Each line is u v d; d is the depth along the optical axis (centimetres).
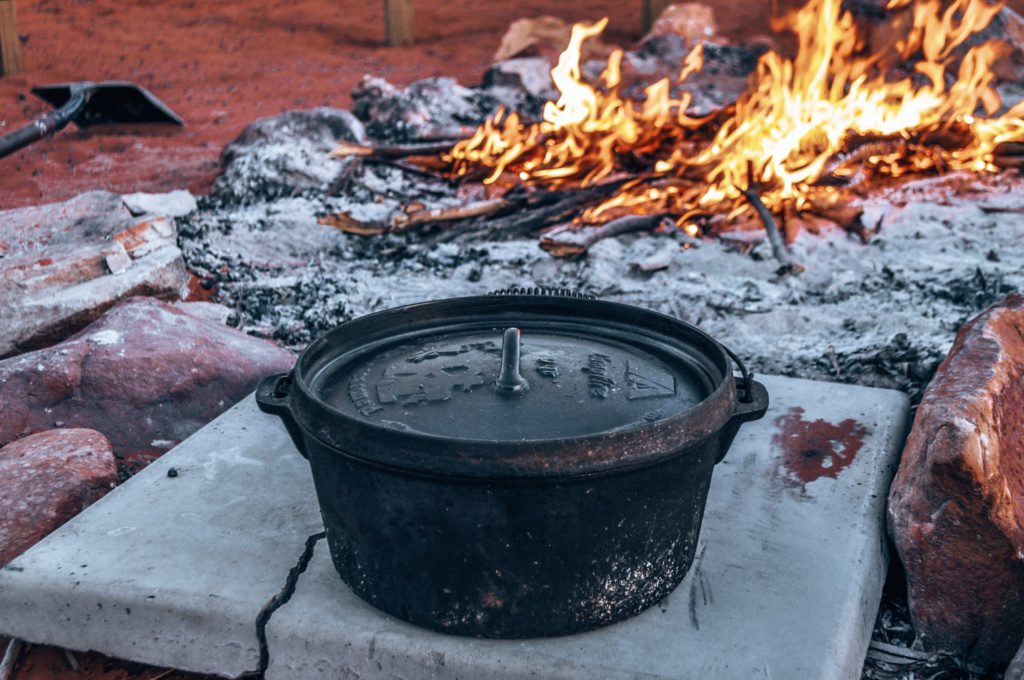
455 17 1320
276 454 299
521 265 509
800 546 252
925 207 574
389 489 200
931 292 457
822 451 298
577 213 566
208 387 353
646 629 220
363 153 661
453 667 213
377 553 213
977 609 239
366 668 220
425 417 213
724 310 447
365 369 239
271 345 387
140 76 1042
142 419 344
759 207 531
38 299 399
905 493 249
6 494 284
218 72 1070
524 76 947
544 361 239
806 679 207
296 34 1238
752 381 220
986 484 224
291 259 531
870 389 337
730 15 1270
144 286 425
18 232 458
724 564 244
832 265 495
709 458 217
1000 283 458
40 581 240
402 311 258
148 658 238
